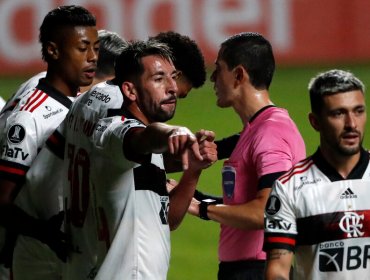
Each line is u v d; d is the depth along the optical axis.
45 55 17.95
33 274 17.47
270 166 17.27
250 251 17.75
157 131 13.23
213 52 62.31
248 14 62.59
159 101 15.27
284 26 63.03
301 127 46.66
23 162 17.20
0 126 18.20
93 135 14.93
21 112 17.45
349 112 14.57
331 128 14.64
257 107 18.09
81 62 17.81
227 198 18.08
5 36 60.06
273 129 17.58
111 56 20.17
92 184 15.26
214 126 47.84
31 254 17.30
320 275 14.88
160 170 15.45
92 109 15.40
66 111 17.67
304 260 15.02
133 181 14.98
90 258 15.73
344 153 14.66
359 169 14.85
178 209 16.95
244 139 17.92
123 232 15.02
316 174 14.90
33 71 60.34
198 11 62.00
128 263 15.05
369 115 49.03
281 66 62.19
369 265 14.80
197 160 12.98
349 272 14.80
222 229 18.17
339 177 14.84
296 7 63.09
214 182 37.72
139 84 15.27
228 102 18.39
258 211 17.09
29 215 16.83
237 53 18.14
